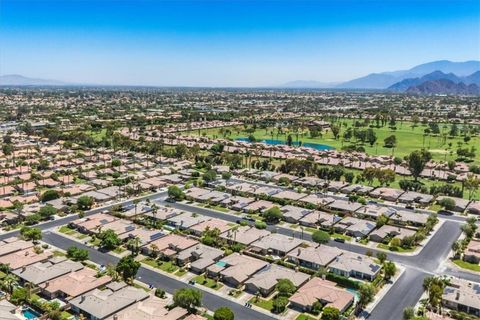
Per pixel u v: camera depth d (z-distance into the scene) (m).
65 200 189.62
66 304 107.31
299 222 171.12
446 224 170.88
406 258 138.38
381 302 110.75
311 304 106.56
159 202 198.00
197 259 134.38
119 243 146.38
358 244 150.62
